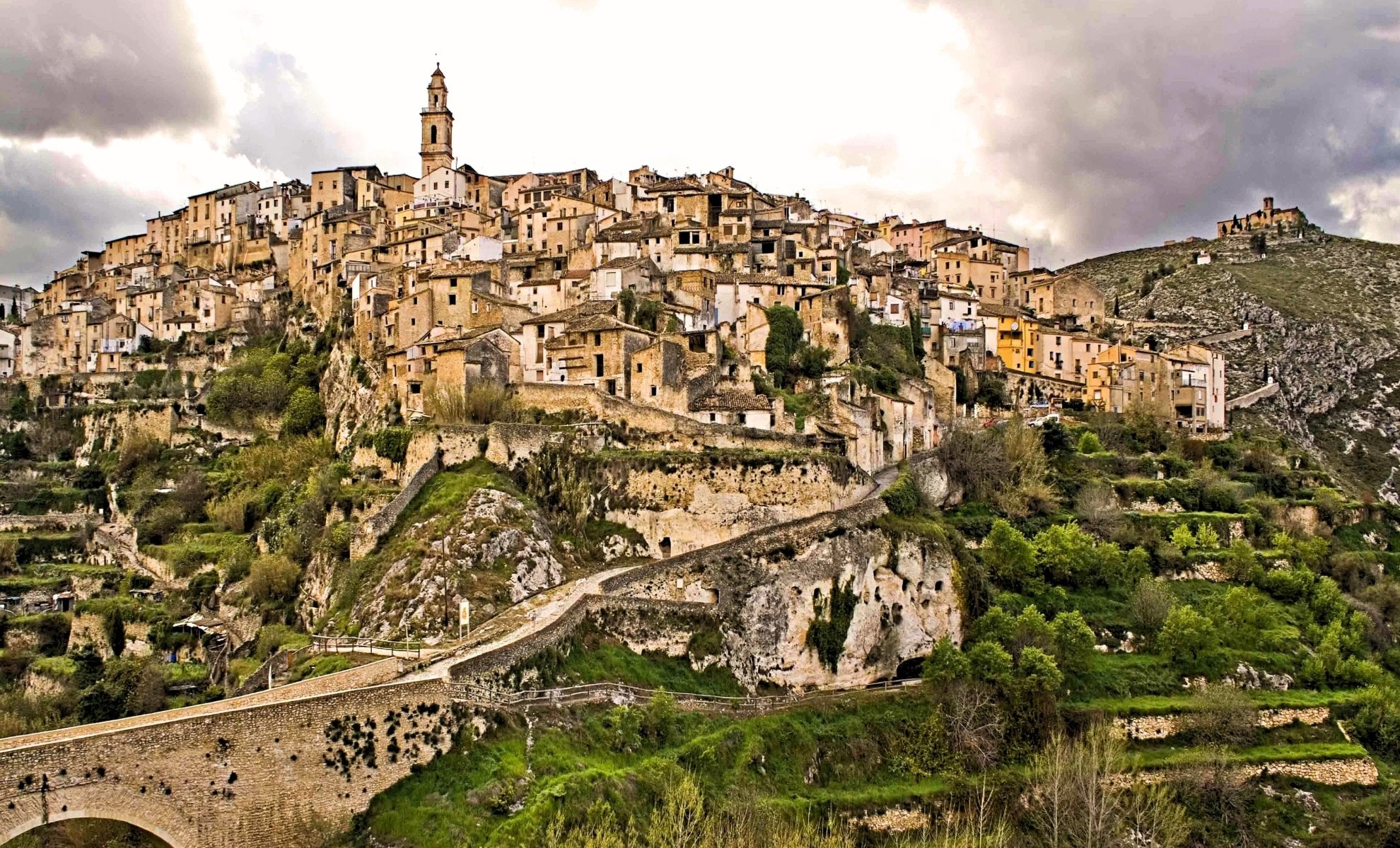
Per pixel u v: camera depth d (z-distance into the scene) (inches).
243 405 6914.4
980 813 3727.9
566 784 2881.4
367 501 4724.4
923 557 4699.8
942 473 5753.0
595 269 6240.2
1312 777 4421.8
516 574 4092.0
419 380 5654.5
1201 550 5890.8
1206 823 4094.5
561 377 5383.9
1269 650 5162.4
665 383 5083.7
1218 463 7076.8
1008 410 7293.3
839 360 6131.9
